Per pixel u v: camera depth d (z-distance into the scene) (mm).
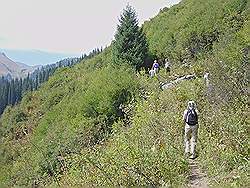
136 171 10734
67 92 46969
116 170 10891
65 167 14039
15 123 48500
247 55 16562
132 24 37438
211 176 10984
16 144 31672
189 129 13289
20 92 147750
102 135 20000
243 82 14125
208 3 40594
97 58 52781
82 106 26766
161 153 11812
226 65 16766
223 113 13945
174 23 42875
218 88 15086
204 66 26547
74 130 22812
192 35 35844
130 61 36875
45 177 15000
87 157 12273
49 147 21125
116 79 27047
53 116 33688
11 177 21609
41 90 55031
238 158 10906
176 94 20609
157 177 10781
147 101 20859
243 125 12117
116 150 12055
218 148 12211
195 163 12648
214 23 35719
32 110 50406
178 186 10398
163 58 38156
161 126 15977
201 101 17688
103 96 26375
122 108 24625
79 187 11180
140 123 17047
